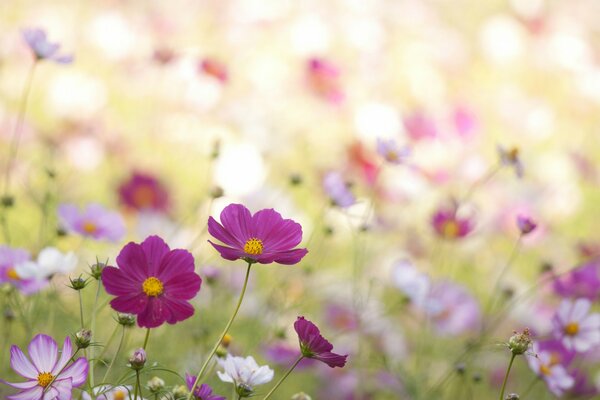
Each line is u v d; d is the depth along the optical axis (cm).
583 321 223
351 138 398
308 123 428
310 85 408
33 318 221
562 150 489
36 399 185
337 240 328
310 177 385
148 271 186
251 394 190
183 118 402
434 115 420
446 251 332
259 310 251
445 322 278
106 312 239
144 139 401
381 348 263
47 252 213
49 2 511
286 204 318
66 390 184
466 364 243
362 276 292
